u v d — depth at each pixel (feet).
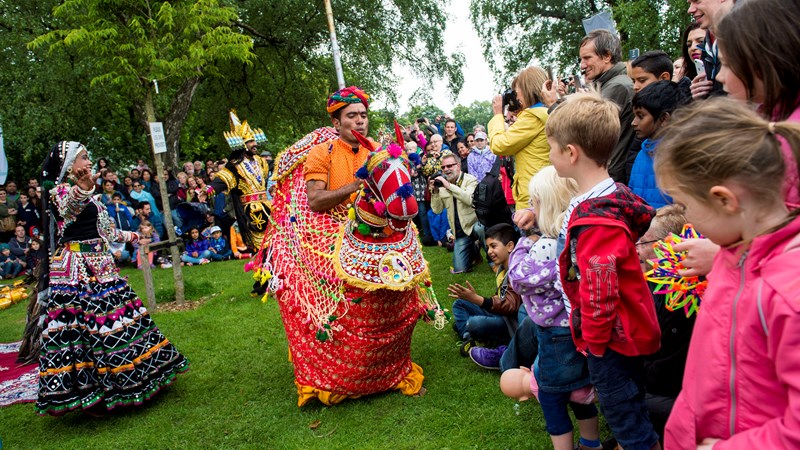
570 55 61.93
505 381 9.95
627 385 7.53
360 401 12.71
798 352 3.70
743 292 4.25
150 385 13.66
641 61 12.37
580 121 7.28
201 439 12.07
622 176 12.93
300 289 12.63
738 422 4.36
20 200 41.52
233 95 59.93
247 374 15.31
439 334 16.08
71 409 12.96
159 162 23.61
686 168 4.27
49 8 45.75
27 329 19.40
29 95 46.80
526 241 10.00
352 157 12.62
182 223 36.68
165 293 25.88
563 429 8.88
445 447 10.46
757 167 4.03
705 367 4.65
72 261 13.34
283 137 71.82
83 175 13.19
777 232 4.04
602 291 6.95
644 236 8.86
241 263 33.45
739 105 4.37
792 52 4.52
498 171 18.34
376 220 11.43
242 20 52.29
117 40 22.04
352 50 54.24
